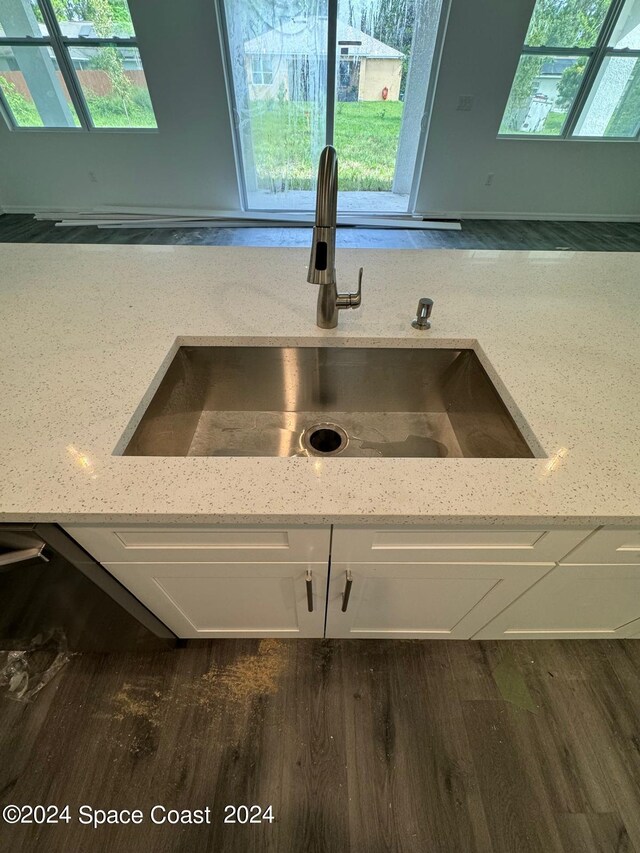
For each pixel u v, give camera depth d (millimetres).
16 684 1153
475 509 579
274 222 4391
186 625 1078
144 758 1048
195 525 649
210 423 1073
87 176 4281
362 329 987
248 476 611
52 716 1105
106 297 1089
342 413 1110
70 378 802
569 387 798
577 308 1070
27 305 1043
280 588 860
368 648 1252
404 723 1116
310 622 1056
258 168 4258
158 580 827
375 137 4145
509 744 1086
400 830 966
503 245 4055
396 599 914
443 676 1201
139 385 790
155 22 3318
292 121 3945
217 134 3945
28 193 4422
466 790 1019
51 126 3971
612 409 747
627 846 950
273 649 1240
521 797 1010
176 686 1161
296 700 1147
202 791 1009
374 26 3430
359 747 1076
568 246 4059
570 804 1001
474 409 957
